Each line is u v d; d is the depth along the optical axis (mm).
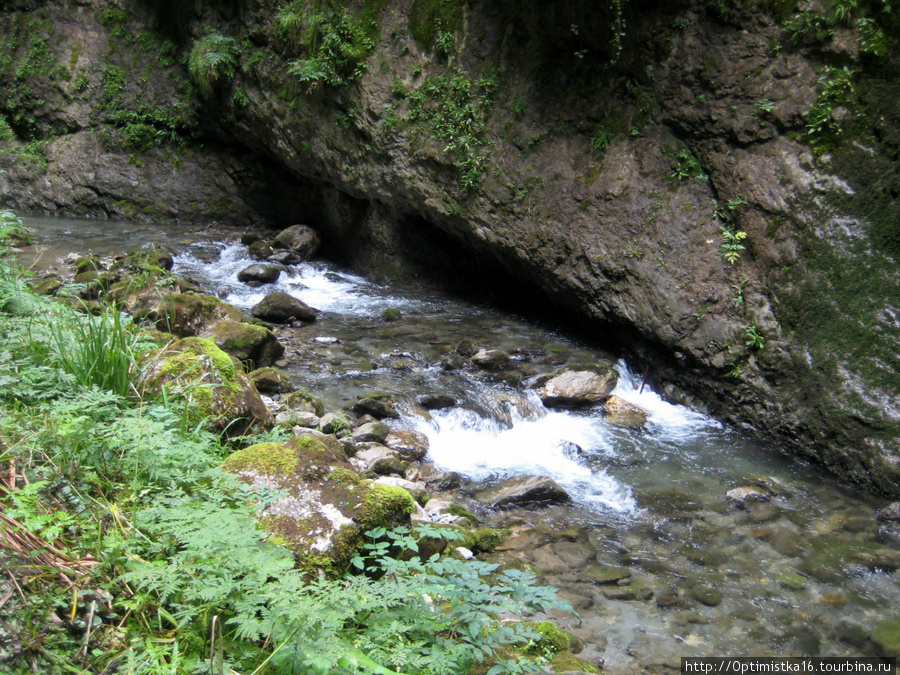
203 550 2684
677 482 5773
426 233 10352
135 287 7156
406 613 2906
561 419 6809
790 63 7051
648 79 7902
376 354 7672
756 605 4262
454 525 4734
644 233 7676
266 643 2502
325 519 3217
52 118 13109
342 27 9492
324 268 11023
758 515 5297
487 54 8828
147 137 12656
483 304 9812
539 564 4559
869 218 6492
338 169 10180
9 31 13188
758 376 6730
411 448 5770
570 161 8344
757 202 7105
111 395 3766
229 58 10898
